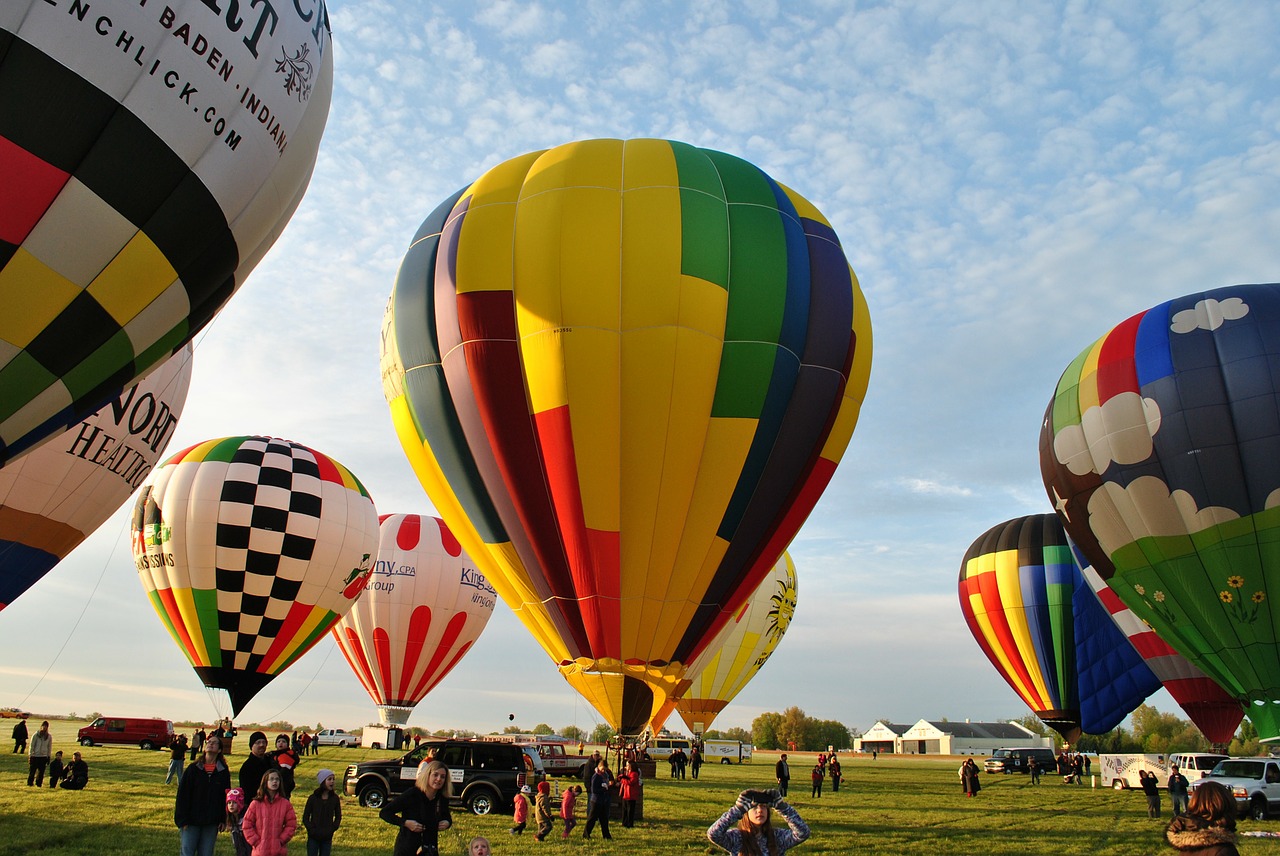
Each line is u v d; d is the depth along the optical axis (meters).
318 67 10.70
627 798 16.30
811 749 108.25
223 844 12.69
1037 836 16.56
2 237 8.38
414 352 16.38
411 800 6.66
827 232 17.30
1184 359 19.52
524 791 15.66
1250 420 18.61
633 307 15.02
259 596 24.77
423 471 17.03
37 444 9.47
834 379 16.31
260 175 10.07
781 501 16.06
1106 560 21.19
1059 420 21.98
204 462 25.31
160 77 8.85
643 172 16.02
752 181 16.83
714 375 15.30
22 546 16.08
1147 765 30.06
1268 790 20.58
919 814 20.83
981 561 34.56
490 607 35.69
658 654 15.45
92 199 8.73
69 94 8.38
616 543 15.09
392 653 33.81
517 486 15.40
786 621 39.34
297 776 25.72
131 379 9.97
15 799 16.64
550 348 15.04
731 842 5.29
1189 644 19.92
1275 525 18.34
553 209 15.66
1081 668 32.38
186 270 9.74
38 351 8.89
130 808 15.98
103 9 8.44
